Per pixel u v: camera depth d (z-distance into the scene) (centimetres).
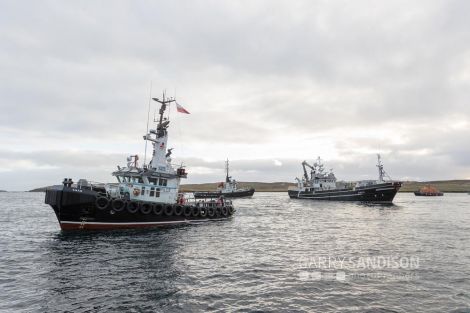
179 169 4450
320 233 3869
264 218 5675
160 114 4441
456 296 1669
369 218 5641
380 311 1489
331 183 11900
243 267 2247
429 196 18050
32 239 3297
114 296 1661
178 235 3519
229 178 14625
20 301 1591
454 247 2942
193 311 1477
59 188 3375
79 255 2547
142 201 3934
